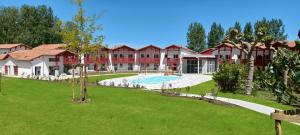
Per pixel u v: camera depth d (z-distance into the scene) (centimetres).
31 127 1684
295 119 849
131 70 8550
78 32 2378
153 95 2905
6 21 10694
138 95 2881
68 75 6150
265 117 1994
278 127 886
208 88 3772
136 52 8594
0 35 10544
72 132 1609
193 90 3547
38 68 6344
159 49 8500
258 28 3209
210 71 7456
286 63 827
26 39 10400
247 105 2486
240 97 2956
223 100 2730
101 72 7531
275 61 845
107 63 8294
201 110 2166
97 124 1769
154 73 7338
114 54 8425
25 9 11106
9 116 1923
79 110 2125
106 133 1603
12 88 3369
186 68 7588
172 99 2662
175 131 1655
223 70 3566
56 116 1947
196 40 12038
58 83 4100
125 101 2509
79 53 2450
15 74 6706
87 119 1878
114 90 3322
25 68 6412
